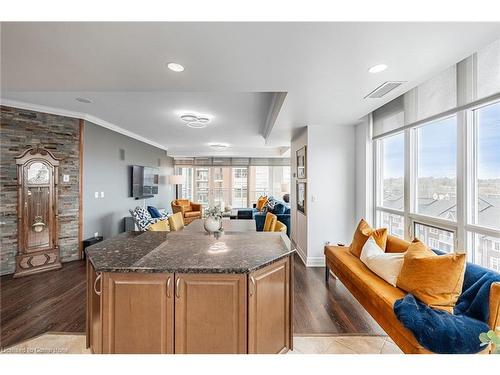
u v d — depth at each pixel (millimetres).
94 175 4586
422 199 2732
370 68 1942
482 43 1588
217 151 8430
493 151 1942
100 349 1541
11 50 1710
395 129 3045
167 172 8539
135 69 1985
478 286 1654
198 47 1662
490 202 1969
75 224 4172
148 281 1515
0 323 2311
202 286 1515
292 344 1924
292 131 4449
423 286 1767
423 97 2576
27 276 3422
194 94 3287
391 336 1792
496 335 790
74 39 1577
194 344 1520
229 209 7598
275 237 2320
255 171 9375
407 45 1615
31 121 3717
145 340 1517
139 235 2404
